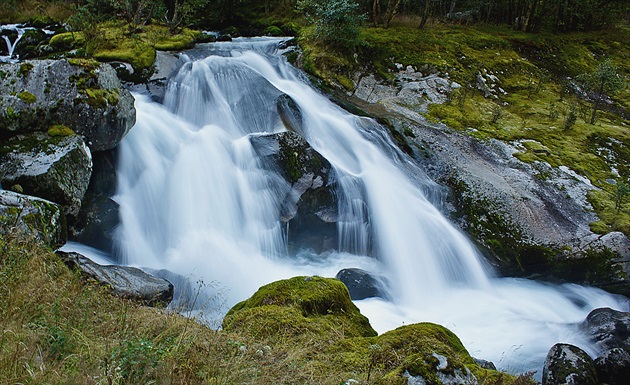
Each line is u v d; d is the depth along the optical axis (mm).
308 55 14250
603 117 15023
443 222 10023
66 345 4016
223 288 7918
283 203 9227
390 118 12391
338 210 9750
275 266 8859
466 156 11578
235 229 9023
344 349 4816
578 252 9633
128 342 4070
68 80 8273
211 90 11375
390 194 10242
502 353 7289
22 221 6281
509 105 14656
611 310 7957
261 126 10562
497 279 9695
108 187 8797
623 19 25406
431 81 14422
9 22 17047
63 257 6605
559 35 21359
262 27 19438
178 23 15234
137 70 11805
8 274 4906
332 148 10852
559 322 8312
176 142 9891
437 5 20875
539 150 12109
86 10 13797
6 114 7766
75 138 8031
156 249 8781
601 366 5469
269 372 4172
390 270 9391
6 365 3566
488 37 17875
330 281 6027
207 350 4289
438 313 8414
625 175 12039
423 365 4059
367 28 16938
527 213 10273
